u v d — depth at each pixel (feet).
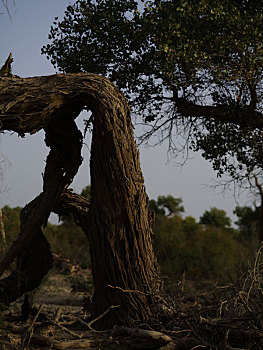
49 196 20.62
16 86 17.92
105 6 26.89
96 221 18.45
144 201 18.88
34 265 20.99
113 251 18.08
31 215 20.39
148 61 26.53
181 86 26.84
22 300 27.12
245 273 19.06
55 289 35.24
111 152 18.19
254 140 28.91
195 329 16.19
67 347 15.14
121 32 25.64
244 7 27.32
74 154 20.71
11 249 19.72
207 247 63.31
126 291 17.38
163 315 17.75
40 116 17.87
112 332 15.94
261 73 27.76
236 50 26.30
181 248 62.28
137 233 18.30
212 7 24.50
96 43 26.91
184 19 24.64
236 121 28.55
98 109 18.51
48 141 20.51
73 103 19.08
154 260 19.19
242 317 16.25
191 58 24.54
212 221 97.76
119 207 18.13
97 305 18.81
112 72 26.81
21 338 15.89
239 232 85.40
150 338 15.29
